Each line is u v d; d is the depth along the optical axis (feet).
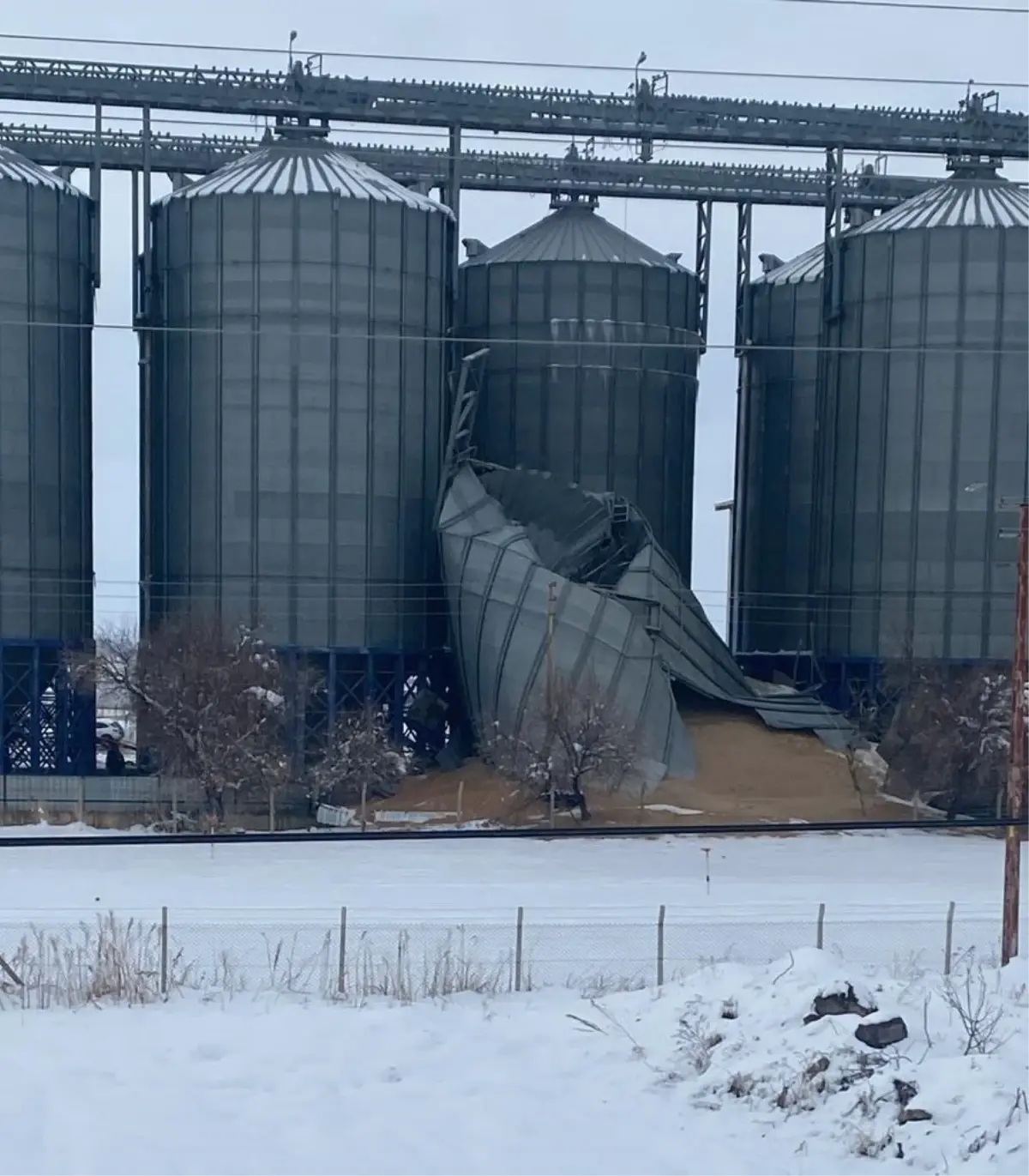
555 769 254.27
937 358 311.06
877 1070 82.53
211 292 298.56
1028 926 154.20
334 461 296.92
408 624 303.89
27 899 173.58
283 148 305.73
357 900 175.52
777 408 369.50
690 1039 91.66
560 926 146.10
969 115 314.35
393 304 301.22
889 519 314.96
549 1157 74.95
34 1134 77.46
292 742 274.16
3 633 294.66
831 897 182.60
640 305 335.26
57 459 303.27
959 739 266.16
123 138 323.57
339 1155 75.10
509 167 336.90
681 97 304.50
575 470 332.19
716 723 291.38
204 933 140.26
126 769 308.81
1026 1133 72.08
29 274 298.76
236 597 296.51
